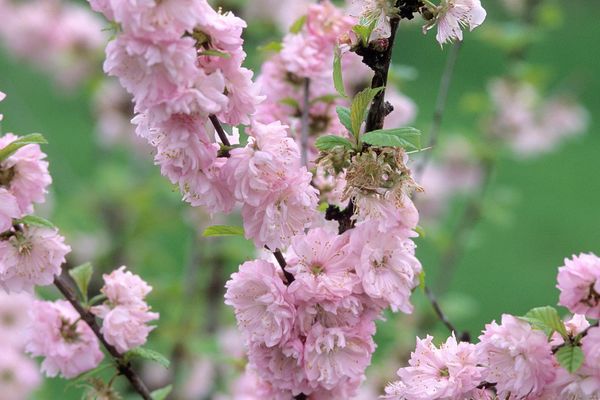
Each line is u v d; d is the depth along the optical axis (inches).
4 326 63.1
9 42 96.6
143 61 43.3
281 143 45.0
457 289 117.2
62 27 94.0
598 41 203.2
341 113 45.7
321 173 48.3
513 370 44.4
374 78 45.3
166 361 48.1
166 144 44.4
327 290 45.3
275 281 45.4
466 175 87.2
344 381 46.5
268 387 47.5
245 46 75.7
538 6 82.1
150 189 83.2
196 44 44.1
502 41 82.4
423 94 160.9
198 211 72.3
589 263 43.9
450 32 45.1
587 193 149.0
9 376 62.5
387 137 44.4
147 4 42.9
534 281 120.7
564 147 164.6
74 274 48.5
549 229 136.9
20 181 47.2
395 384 45.9
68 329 48.6
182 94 43.5
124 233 82.8
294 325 45.6
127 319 47.8
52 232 47.4
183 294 71.1
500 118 86.3
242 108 44.7
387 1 44.7
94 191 85.0
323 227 47.9
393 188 45.1
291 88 53.1
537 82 84.9
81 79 95.1
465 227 81.9
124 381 69.7
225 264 73.7
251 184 44.6
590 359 43.7
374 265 45.6
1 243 47.1
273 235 45.1
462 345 45.5
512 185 151.3
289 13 59.5
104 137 93.0
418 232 46.3
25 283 47.5
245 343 46.8
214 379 69.1
